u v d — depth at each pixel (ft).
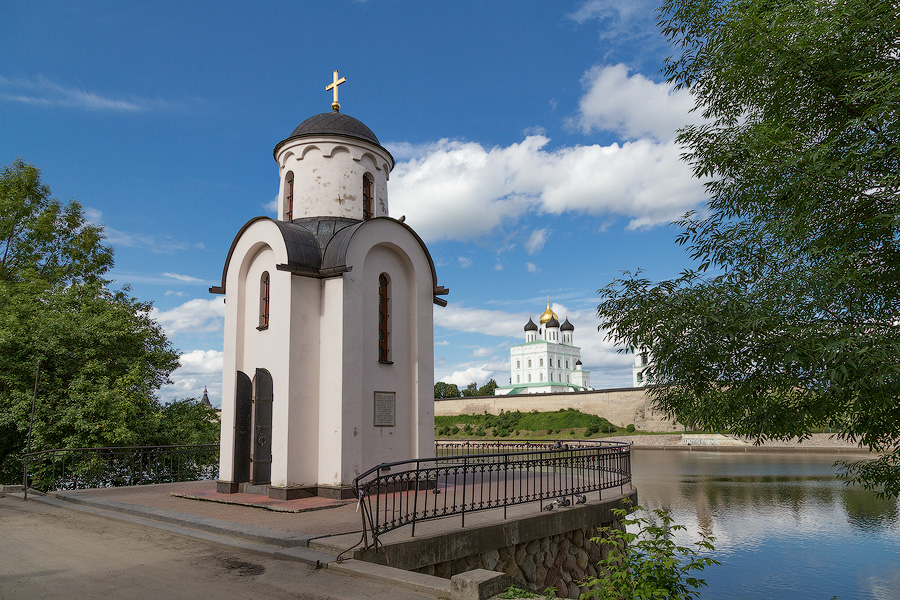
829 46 23.80
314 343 43.47
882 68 23.27
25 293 68.85
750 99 27.63
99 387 60.90
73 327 63.26
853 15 23.03
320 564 24.04
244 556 26.05
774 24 23.79
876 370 20.74
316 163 50.26
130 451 63.31
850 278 22.38
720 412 25.45
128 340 68.44
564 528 35.35
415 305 48.19
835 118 24.77
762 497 92.32
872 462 28.12
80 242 86.38
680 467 136.36
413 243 48.70
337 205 49.57
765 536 67.87
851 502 86.43
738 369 24.67
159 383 73.36
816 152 22.75
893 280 23.49
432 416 47.78
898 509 80.79
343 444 41.01
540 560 33.73
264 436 43.34
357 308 43.65
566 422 230.68
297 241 44.04
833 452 167.12
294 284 43.06
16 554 26.81
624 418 224.94
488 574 19.67
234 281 47.78
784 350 22.98
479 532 29.81
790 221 24.79
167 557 26.03
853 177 23.20
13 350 62.34
